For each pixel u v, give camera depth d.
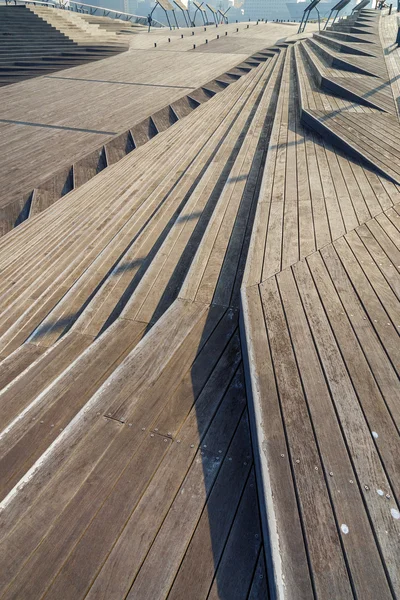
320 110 7.71
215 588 1.60
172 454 2.14
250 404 2.33
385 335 2.68
